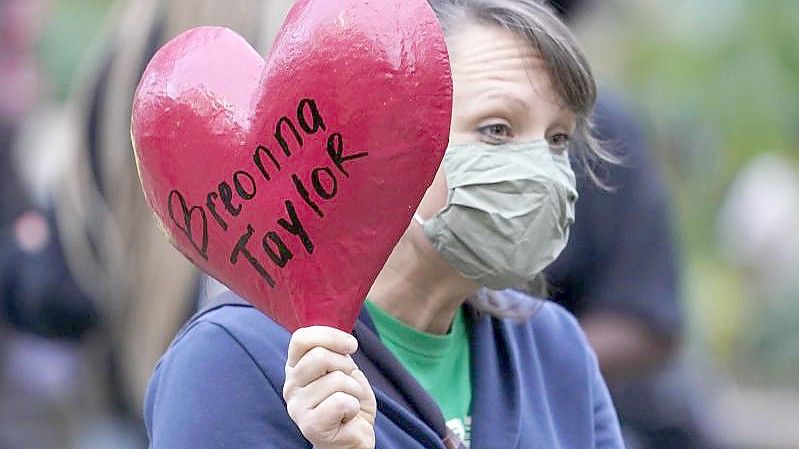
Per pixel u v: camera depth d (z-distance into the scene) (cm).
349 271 824
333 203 815
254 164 828
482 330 977
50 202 1478
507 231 923
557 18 946
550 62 931
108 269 1425
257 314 916
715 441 1939
